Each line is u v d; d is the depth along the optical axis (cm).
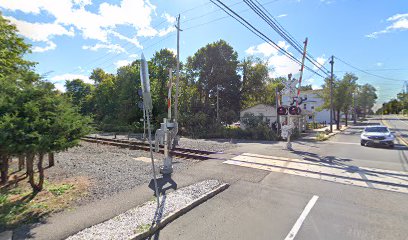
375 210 493
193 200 539
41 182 640
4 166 679
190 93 3334
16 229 422
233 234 406
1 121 467
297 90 1392
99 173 816
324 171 805
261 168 855
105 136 2286
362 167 862
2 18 1215
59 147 545
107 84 4031
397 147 1434
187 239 391
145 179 728
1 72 1090
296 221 450
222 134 2170
